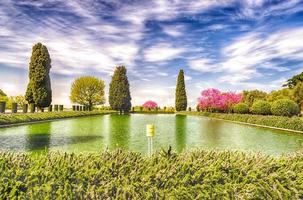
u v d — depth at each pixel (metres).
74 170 2.95
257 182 3.06
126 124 20.27
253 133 14.95
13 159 3.24
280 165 3.45
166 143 10.56
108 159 3.39
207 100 37.47
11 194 2.55
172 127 18.45
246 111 32.41
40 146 9.51
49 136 12.42
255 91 40.34
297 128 16.30
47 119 23.14
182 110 54.50
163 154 3.55
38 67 30.50
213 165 3.20
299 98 32.84
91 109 47.72
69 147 9.30
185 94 54.72
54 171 2.88
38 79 30.44
